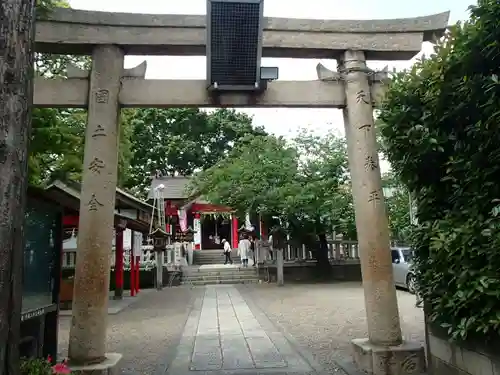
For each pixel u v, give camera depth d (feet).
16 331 8.97
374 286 19.47
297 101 21.03
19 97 9.18
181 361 21.58
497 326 11.66
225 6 18.45
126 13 20.34
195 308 41.83
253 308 40.60
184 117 106.32
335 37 21.24
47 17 19.69
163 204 74.13
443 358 16.29
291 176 63.41
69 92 20.10
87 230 18.66
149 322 34.58
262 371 19.51
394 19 21.59
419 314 35.22
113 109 19.86
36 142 28.09
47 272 19.92
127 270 65.62
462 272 12.92
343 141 66.28
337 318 33.94
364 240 19.94
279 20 20.95
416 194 17.06
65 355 23.54
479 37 12.91
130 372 19.85
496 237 11.86
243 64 19.62
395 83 17.33
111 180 19.39
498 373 12.69
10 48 9.12
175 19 20.48
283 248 69.21
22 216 9.21
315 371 19.31
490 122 12.43
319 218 63.10
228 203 64.90
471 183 13.87
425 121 15.85
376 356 18.19
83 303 18.13
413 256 16.97
